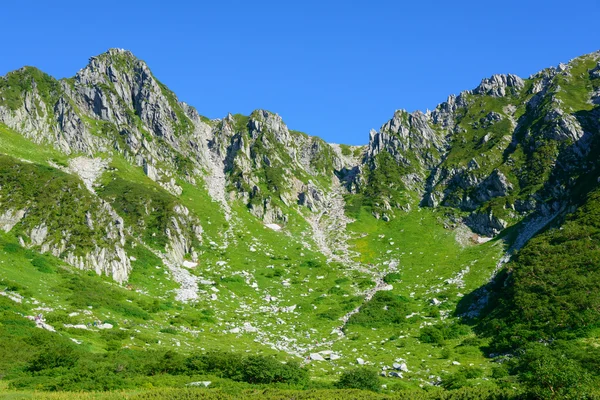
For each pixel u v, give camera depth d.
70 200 93.19
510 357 58.31
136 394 39.81
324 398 40.78
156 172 141.00
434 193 147.12
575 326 58.38
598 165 110.50
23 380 41.78
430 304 88.38
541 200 119.88
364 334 76.12
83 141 138.12
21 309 57.44
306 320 83.50
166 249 104.25
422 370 57.66
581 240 79.19
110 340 57.00
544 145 136.50
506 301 73.06
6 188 89.38
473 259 107.62
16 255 75.00
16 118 133.38
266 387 46.56
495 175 134.38
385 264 113.94
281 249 121.62
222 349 62.09
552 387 37.22
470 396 40.22
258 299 92.44
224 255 112.12
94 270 82.88
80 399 37.22
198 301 86.12
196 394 40.41
